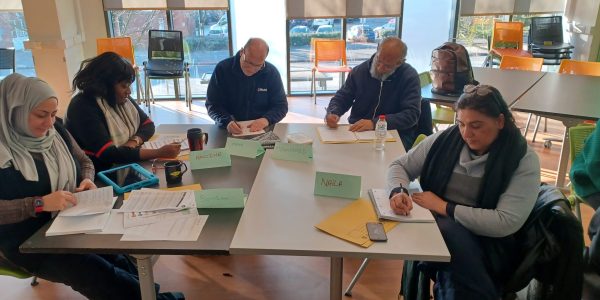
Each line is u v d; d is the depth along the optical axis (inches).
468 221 60.9
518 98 126.0
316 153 85.1
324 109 219.3
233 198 62.6
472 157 65.6
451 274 57.7
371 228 56.9
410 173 72.9
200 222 58.9
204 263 97.0
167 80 235.1
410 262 64.4
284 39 230.1
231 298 86.0
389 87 109.3
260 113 113.3
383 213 60.1
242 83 109.5
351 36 232.7
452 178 67.4
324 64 228.7
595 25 221.5
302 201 65.0
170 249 53.0
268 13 224.5
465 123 62.2
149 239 55.0
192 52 229.1
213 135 96.7
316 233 56.3
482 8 231.0
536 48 219.6
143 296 60.9
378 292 87.3
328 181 66.7
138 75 213.3
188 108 220.7
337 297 63.0
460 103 63.4
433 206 63.4
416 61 239.9
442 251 52.4
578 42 236.7
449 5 232.8
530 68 173.2
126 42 207.2
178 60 214.7
